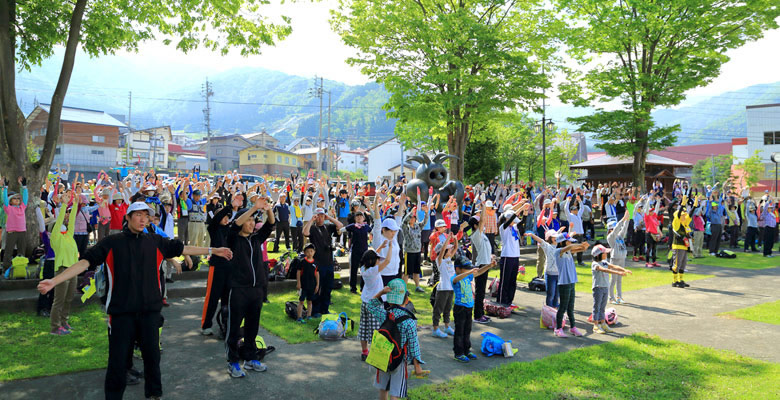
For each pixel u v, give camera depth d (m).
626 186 28.67
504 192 20.27
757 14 22.06
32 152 44.75
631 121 24.44
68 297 7.55
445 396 5.45
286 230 14.45
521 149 47.53
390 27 20.91
